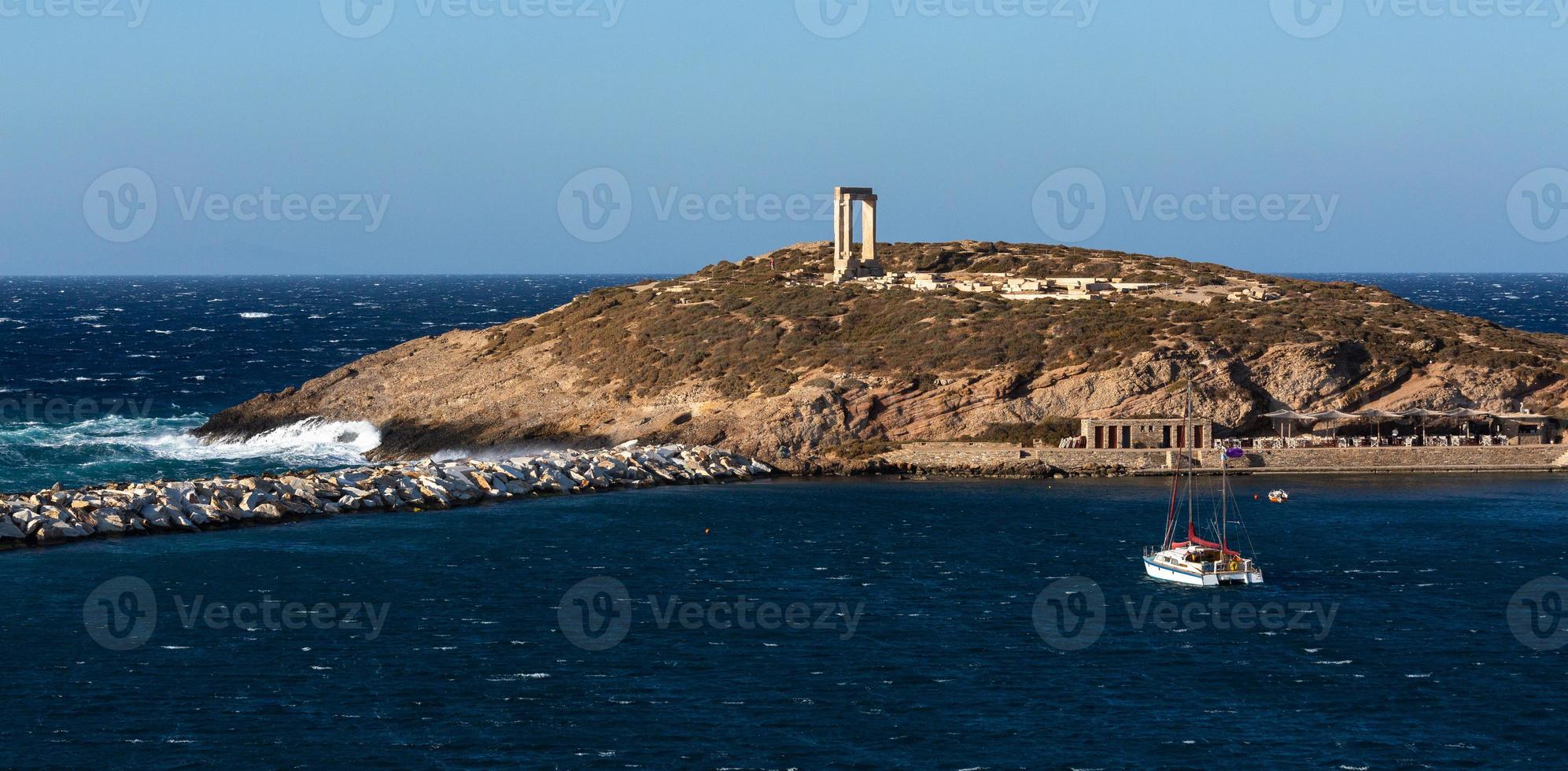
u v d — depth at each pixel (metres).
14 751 90.62
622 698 101.69
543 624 119.00
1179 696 102.94
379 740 93.38
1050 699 102.06
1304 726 97.25
